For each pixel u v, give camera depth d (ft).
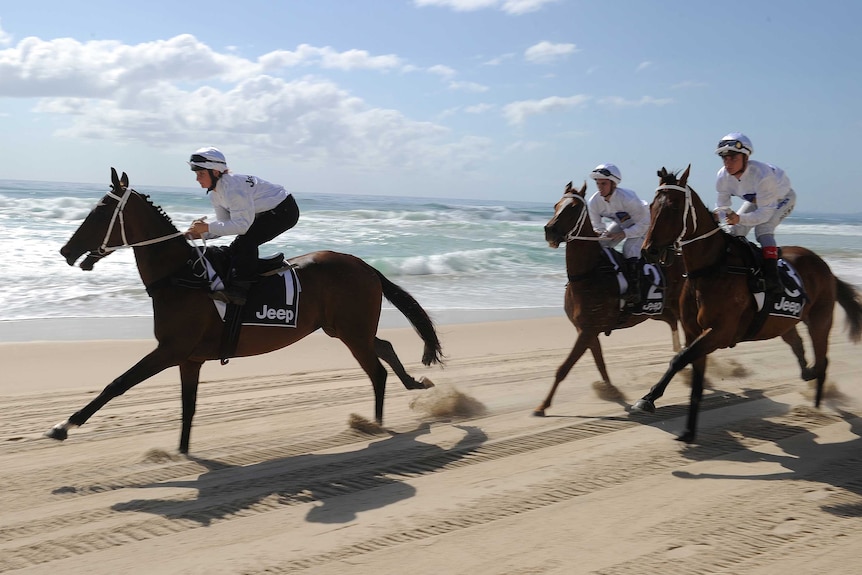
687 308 19.06
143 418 19.94
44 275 45.19
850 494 14.30
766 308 18.49
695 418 17.95
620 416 20.31
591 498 14.01
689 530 12.51
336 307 18.66
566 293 22.06
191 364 17.20
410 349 30.73
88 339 30.58
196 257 16.78
